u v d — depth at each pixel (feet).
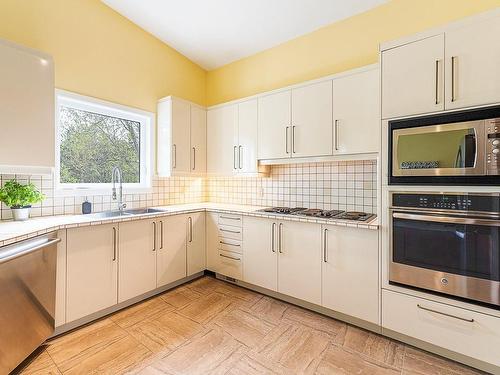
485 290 4.83
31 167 5.78
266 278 8.14
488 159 4.72
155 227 8.11
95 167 8.57
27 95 5.67
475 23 4.86
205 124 10.92
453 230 5.14
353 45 8.18
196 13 8.43
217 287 9.05
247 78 10.82
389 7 7.55
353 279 6.45
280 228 7.77
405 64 5.60
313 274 7.13
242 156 9.70
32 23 6.73
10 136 5.39
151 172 9.86
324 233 6.89
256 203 10.52
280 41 9.72
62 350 5.60
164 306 7.65
